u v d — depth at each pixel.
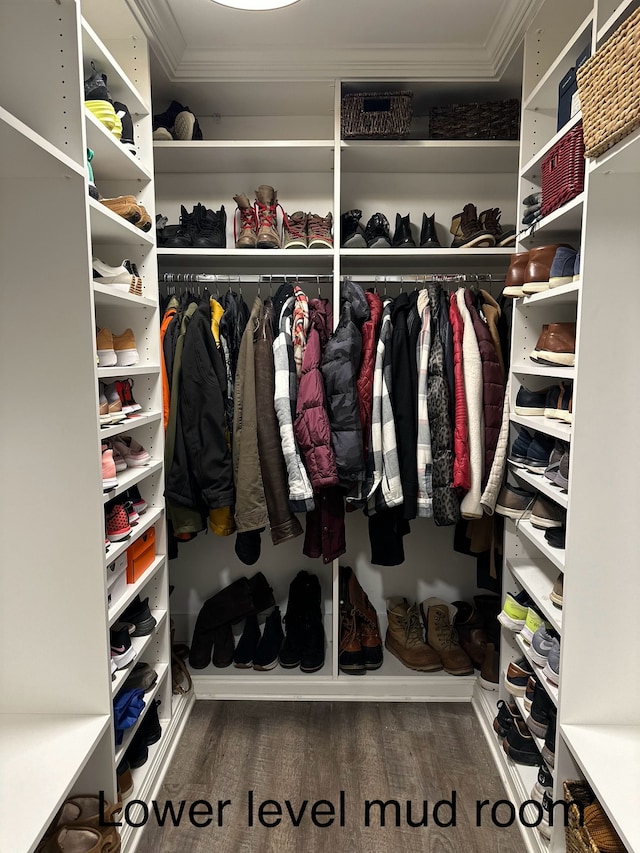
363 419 1.96
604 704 1.36
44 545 1.32
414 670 2.24
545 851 1.40
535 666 1.58
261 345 1.93
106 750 1.37
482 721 2.04
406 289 2.46
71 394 1.27
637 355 1.27
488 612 2.36
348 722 2.06
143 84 1.75
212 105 2.26
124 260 1.76
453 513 1.88
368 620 2.33
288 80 2.03
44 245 1.23
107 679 1.36
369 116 1.96
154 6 1.64
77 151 1.19
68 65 1.17
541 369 1.59
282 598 2.56
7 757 1.21
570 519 1.30
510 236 2.05
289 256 2.11
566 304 1.77
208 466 1.89
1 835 1.01
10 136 0.97
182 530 1.99
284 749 1.90
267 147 2.06
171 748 1.87
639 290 1.25
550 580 1.70
